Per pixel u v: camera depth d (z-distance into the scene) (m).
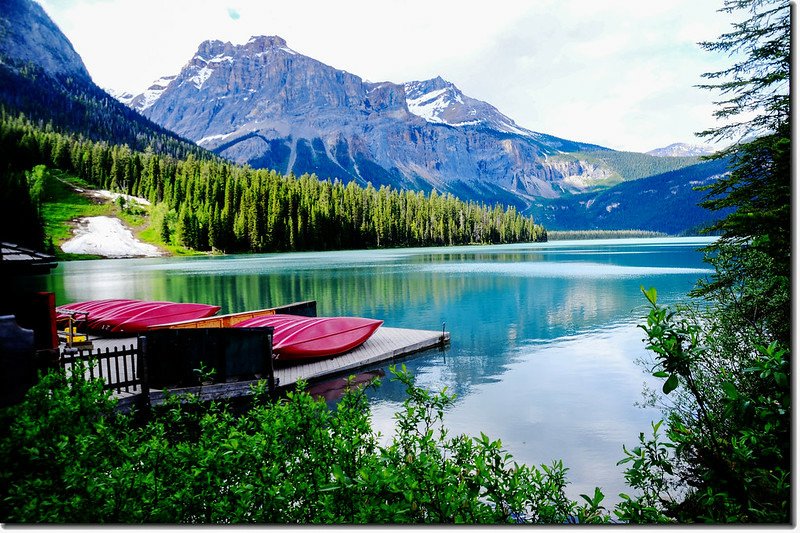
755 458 4.79
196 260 101.12
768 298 8.98
